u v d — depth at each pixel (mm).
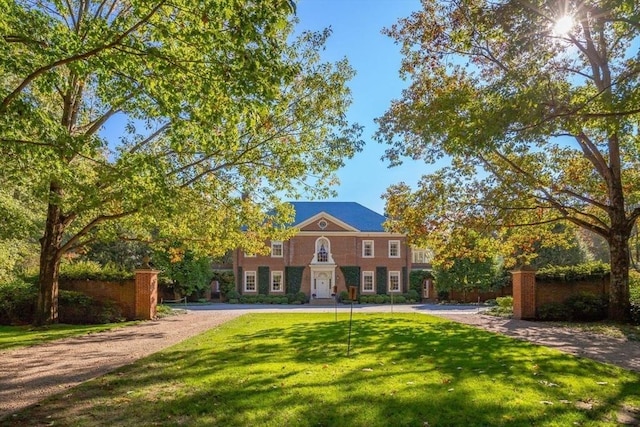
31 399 5922
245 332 12797
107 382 6695
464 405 5402
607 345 10602
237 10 6402
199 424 4824
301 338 11336
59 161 9781
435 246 19844
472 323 15961
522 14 9234
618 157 16922
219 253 19469
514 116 9188
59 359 8906
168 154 15305
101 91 9969
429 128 12336
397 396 5758
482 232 18906
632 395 5938
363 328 13703
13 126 8453
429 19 15539
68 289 19297
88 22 8703
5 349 10328
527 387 6219
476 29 11602
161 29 7488
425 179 18781
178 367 7707
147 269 19109
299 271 44094
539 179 17750
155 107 10258
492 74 15820
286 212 17406
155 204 11695
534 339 11586
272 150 15141
